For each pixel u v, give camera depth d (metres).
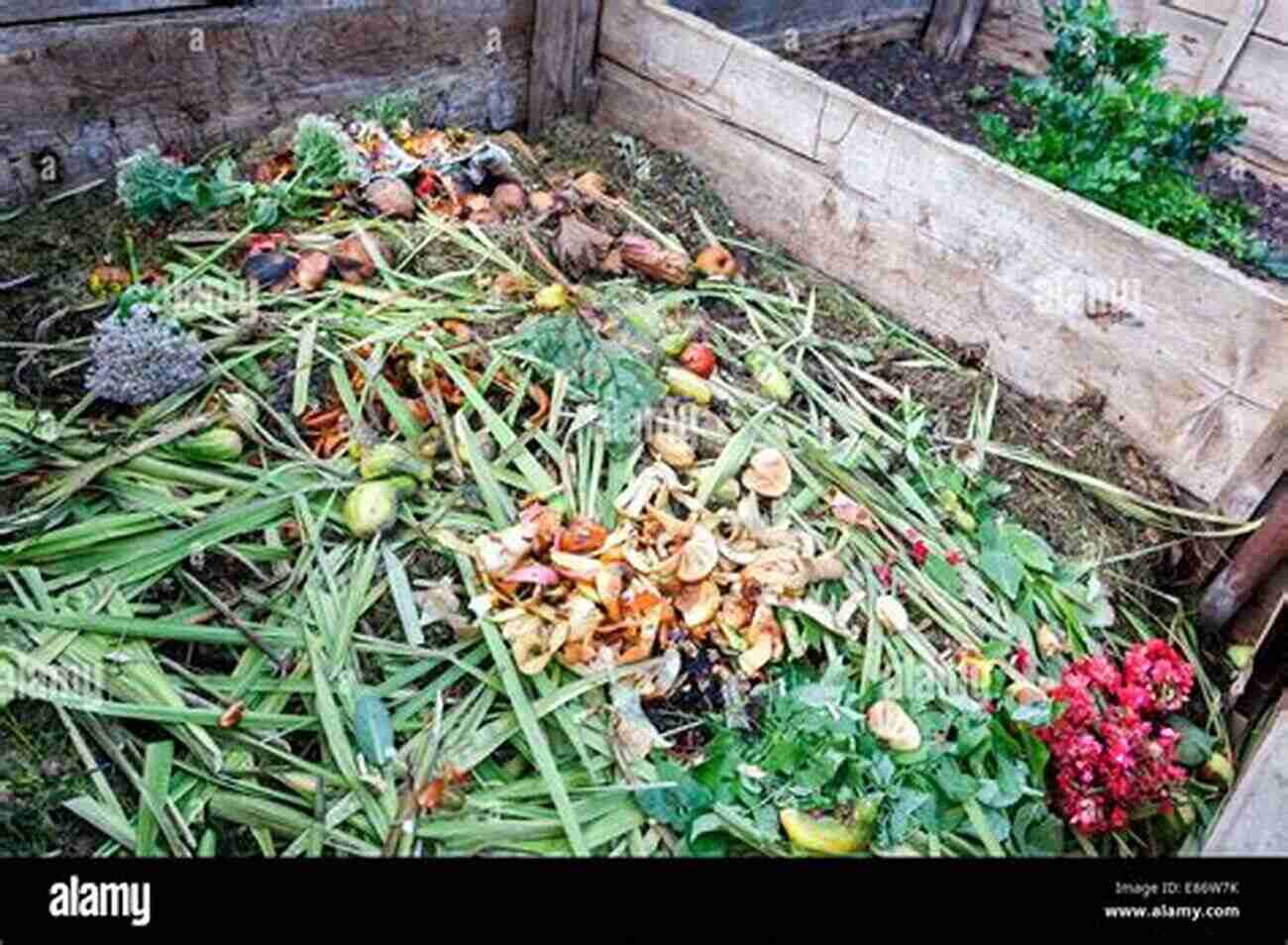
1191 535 1.60
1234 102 2.64
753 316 1.81
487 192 1.93
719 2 2.50
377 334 1.52
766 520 1.44
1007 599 1.46
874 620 1.36
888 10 2.90
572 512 1.37
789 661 1.30
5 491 1.26
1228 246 2.18
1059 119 2.08
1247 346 1.51
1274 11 2.50
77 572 1.20
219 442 1.33
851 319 1.89
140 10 1.65
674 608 1.28
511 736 1.17
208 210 1.71
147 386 1.36
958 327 1.85
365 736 1.12
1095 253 1.63
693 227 2.04
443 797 1.10
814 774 1.18
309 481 1.34
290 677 1.17
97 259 1.63
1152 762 1.23
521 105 2.22
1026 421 1.75
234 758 1.10
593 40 2.22
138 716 1.09
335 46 1.89
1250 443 1.55
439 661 1.22
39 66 1.59
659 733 1.21
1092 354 1.69
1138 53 2.10
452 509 1.35
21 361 1.43
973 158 1.73
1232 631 1.57
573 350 1.54
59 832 1.04
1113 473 1.68
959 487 1.57
